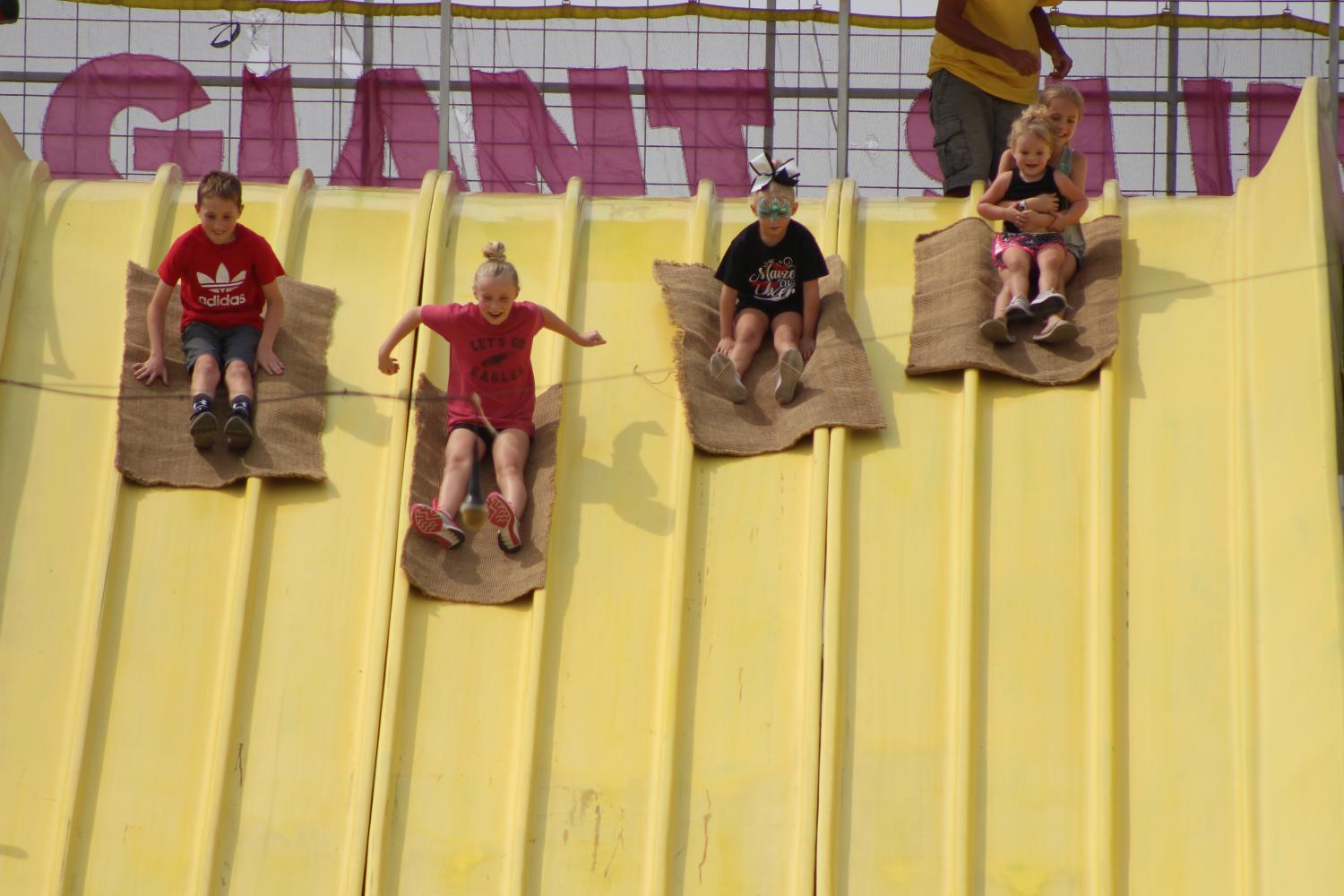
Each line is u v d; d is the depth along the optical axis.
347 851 34.94
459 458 38.41
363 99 47.88
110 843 35.12
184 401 39.72
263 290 40.22
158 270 42.12
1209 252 40.62
